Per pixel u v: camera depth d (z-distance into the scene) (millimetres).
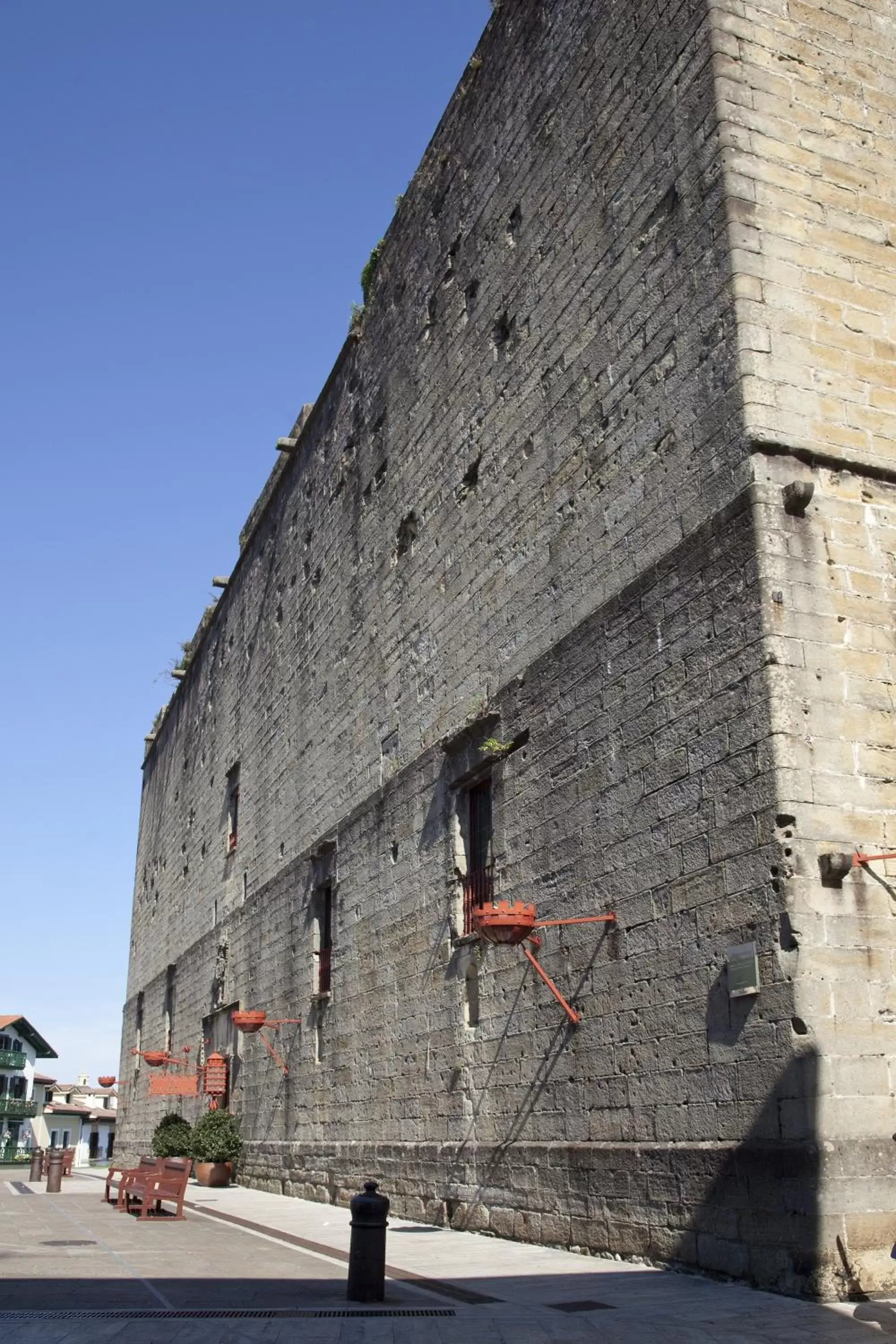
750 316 11375
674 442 12188
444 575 18141
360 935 19984
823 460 11133
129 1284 9906
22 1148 73500
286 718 26828
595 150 14766
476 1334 7410
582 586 13719
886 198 12508
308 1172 20922
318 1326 7664
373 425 22516
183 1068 33656
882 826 10094
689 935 10789
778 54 12547
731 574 10922
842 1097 9070
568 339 14867
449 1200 15117
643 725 12008
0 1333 7277
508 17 17906
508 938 12641
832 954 9500
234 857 30516
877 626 10766
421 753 18203
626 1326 7668
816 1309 8164
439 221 20047
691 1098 10430
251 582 32406
